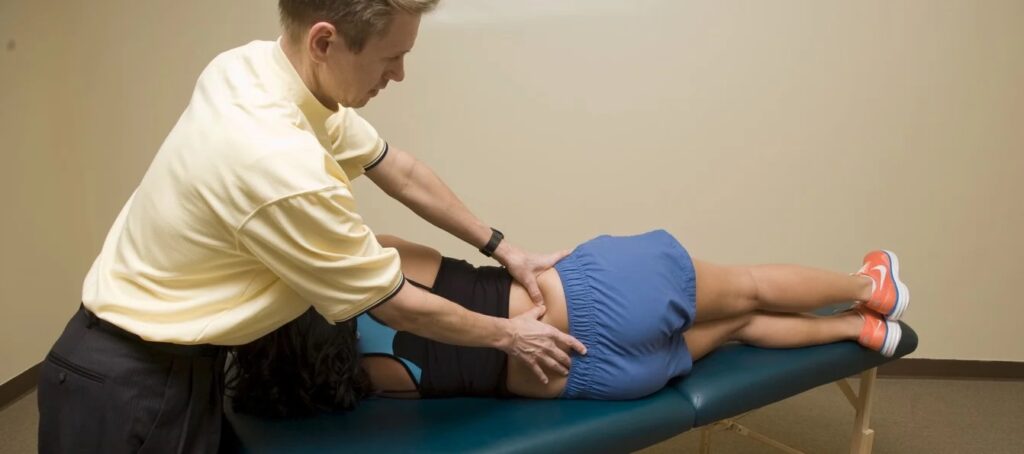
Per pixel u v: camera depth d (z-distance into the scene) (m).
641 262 1.41
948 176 2.42
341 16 0.93
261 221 0.93
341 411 1.33
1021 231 2.48
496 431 1.25
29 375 2.31
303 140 0.96
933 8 2.25
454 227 1.47
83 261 2.47
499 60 2.27
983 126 2.37
